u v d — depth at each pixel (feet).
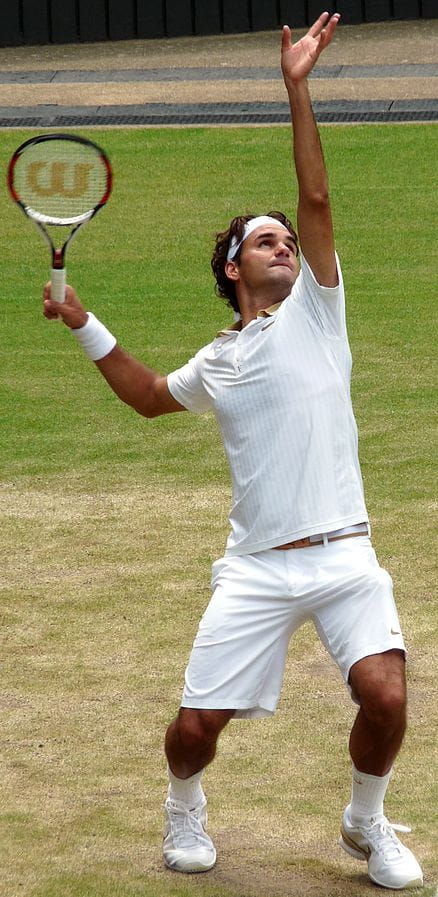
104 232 170.09
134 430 111.34
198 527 89.97
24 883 49.44
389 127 199.62
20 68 236.84
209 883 49.65
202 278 153.38
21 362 129.29
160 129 203.62
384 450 103.91
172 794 50.67
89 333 52.90
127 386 53.52
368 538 48.44
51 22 250.78
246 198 178.29
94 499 95.66
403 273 151.74
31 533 89.35
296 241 51.44
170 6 249.75
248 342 48.62
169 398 53.16
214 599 48.57
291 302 48.42
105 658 70.59
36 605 77.61
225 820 54.65
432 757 59.77
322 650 71.82
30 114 209.97
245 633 47.39
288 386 47.44
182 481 99.19
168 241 165.89
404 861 49.16
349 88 214.69
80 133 200.95
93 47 248.73
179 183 184.75
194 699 47.83
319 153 46.98
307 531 46.88
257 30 250.16
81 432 110.73
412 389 118.21
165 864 51.06
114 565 83.61
